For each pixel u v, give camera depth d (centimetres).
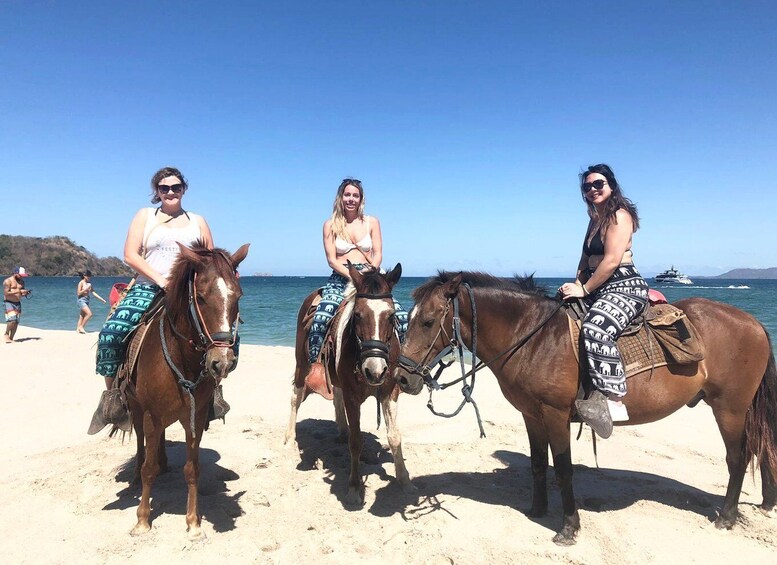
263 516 442
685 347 406
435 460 590
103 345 429
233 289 365
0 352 1291
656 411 418
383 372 406
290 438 636
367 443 651
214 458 585
